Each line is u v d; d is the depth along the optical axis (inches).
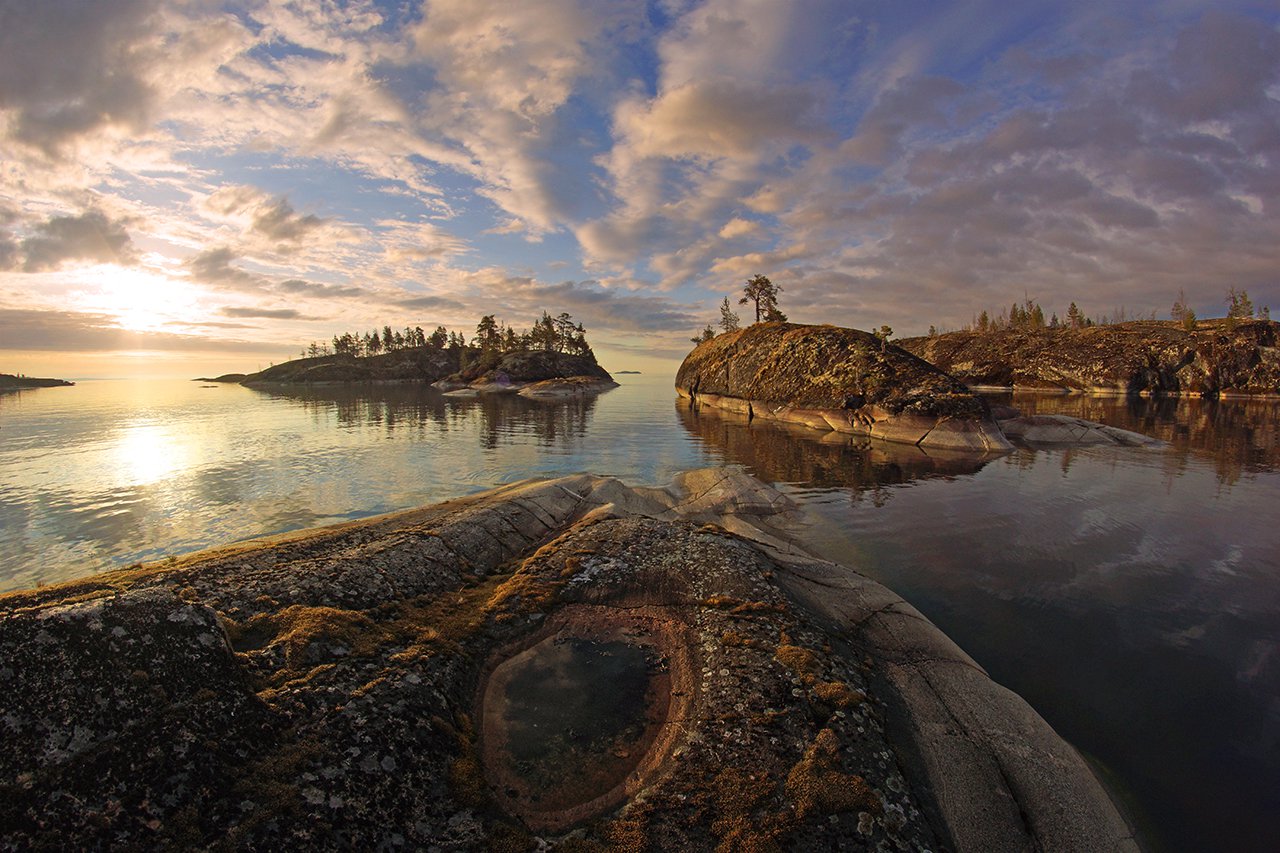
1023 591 567.2
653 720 346.9
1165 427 1925.4
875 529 781.9
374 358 7746.1
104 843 205.8
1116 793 307.9
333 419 2324.1
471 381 5226.4
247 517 818.8
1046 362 4239.7
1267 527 773.3
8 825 198.5
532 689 377.7
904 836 262.2
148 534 735.1
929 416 1608.0
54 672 239.6
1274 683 405.1
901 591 571.2
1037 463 1280.8
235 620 381.7
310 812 240.8
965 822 280.5
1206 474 1140.5
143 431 1834.4
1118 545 701.3
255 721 273.0
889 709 362.3
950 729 346.3
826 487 1045.8
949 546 705.6
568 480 939.3
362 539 584.4
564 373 5565.9
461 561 557.3
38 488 995.9
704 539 601.3
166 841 213.3
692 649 417.7
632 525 653.3
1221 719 366.6
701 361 3159.5
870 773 295.6
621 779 299.4
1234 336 3585.1
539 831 266.4
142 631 272.1
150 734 241.1
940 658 427.2
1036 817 286.2
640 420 2308.1
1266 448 1465.3
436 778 285.4
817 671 377.1
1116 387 3750.0
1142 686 404.2
